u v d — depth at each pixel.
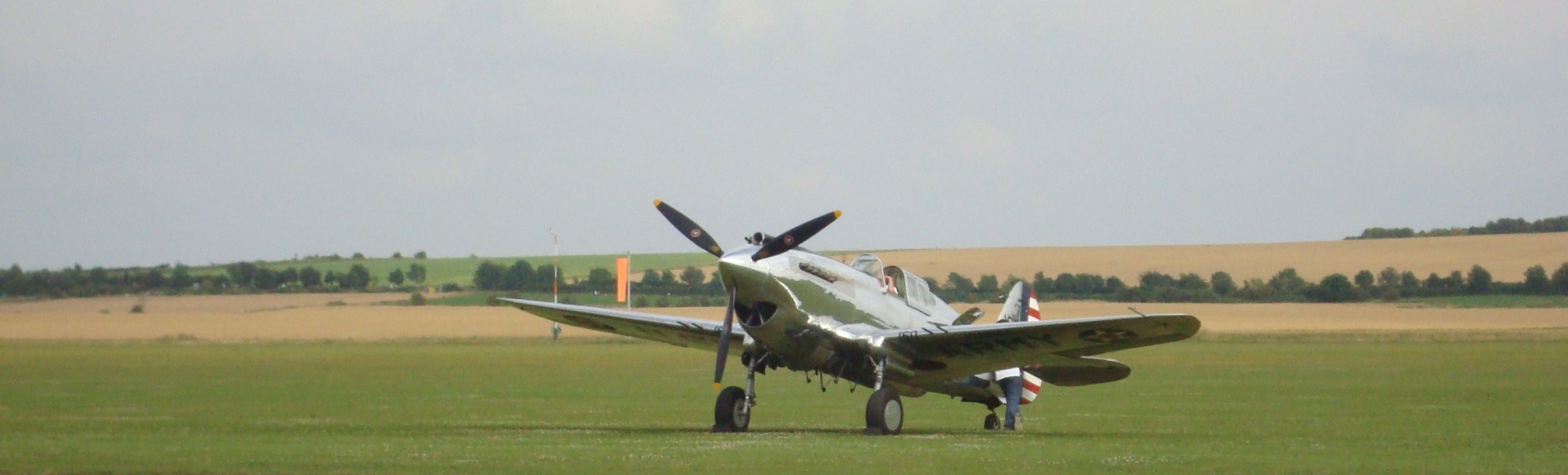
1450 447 47.03
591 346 167.12
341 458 40.25
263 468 37.69
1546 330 198.00
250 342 178.38
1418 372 104.31
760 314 51.00
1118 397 79.12
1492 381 92.56
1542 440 50.00
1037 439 50.34
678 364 123.00
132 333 196.88
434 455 41.31
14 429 53.31
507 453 41.94
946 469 38.47
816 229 49.84
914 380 55.00
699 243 53.44
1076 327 48.38
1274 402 73.50
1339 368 111.94
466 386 89.56
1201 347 161.00
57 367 114.88
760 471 37.69
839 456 41.69
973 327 49.94
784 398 80.81
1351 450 45.47
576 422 59.19
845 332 51.47
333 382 93.06
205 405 69.62
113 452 42.16
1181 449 45.34
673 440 47.72
